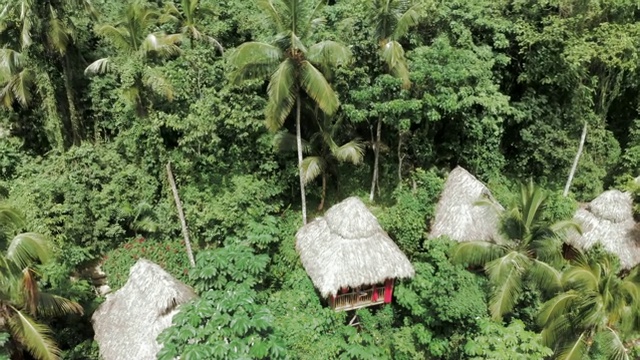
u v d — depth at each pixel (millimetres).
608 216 19562
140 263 16250
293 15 16156
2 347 12641
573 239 19891
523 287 16234
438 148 23766
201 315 12734
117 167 20641
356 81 18969
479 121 21188
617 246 19094
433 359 16078
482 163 23016
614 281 13984
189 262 19156
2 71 19594
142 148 20234
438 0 21016
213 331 12281
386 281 17109
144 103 19625
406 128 18750
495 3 21906
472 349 14156
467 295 15258
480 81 19422
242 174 20422
